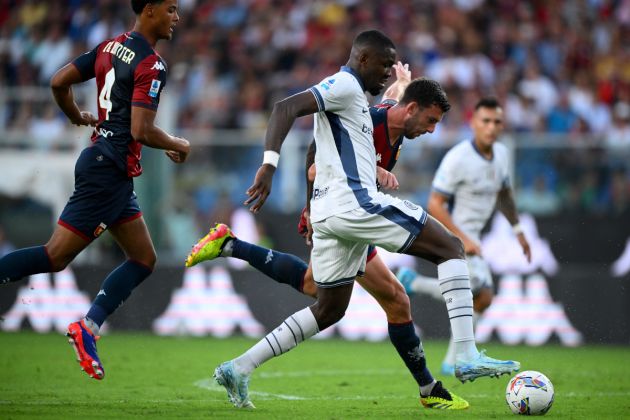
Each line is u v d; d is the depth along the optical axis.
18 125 52.75
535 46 64.00
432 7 66.38
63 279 46.50
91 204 20.78
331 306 20.09
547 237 44.72
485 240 44.78
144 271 22.16
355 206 18.95
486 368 18.75
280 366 32.78
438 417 19.17
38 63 66.19
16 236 48.56
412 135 20.62
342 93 18.97
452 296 19.09
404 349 20.97
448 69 61.44
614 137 50.12
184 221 47.09
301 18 67.00
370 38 19.70
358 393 24.78
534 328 43.91
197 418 18.44
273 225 46.50
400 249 19.11
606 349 41.62
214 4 68.12
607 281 43.72
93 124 23.58
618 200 44.56
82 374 28.55
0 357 33.53
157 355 35.53
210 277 46.41
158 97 20.78
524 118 58.44
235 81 63.66
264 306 45.72
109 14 66.69
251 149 47.00
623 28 65.88
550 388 19.70
